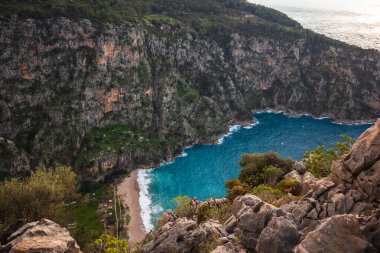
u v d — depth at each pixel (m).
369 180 41.94
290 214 43.25
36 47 178.25
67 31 186.00
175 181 186.25
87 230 118.12
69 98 185.62
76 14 190.88
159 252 49.91
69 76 188.75
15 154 159.00
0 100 169.75
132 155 196.75
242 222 44.44
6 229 64.19
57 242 40.44
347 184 45.41
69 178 103.75
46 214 76.19
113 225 139.62
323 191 46.44
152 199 167.00
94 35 195.12
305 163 95.75
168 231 52.91
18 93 173.50
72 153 179.75
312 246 32.47
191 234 48.78
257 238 42.72
